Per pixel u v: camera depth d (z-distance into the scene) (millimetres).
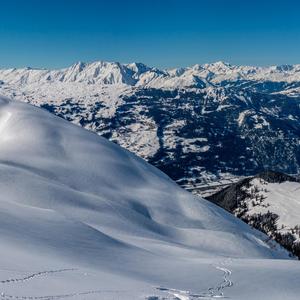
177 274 52375
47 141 196625
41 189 125312
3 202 68562
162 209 162750
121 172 187750
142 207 159875
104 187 167000
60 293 31172
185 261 62469
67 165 178125
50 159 180250
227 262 62594
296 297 44844
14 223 57469
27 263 39094
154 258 62156
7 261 38125
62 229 62500
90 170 179625
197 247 120750
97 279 38750
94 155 194875
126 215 131125
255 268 56625
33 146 188875
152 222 134250
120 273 47625
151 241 92562
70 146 198375
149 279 47906
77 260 48875
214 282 49406
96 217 114875
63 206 119562
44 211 69375
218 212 182500
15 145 188000
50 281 34031
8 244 46000
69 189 135500
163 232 130250
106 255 56625
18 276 33531
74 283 35125
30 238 52906
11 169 133625
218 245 126688
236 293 45875
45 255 45844
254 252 127000
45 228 60062
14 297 28453
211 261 63688
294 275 52719
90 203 128250
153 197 172250
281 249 172625
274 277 51594
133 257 59562
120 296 33312
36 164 169250
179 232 133750
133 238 91562
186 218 162375
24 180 128250
